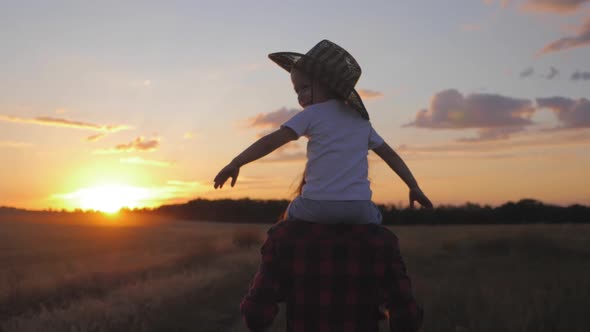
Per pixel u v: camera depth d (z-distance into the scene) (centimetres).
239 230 4519
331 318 240
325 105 254
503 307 1115
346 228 247
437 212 8750
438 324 1023
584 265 2641
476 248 4003
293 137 245
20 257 3334
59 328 1035
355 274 242
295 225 248
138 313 1161
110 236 5988
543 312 1044
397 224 8569
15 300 1542
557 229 5628
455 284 1580
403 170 273
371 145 265
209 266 2559
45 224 8719
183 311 1238
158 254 3400
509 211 9206
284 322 1062
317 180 248
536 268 2431
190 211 12975
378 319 249
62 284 1794
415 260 3102
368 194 251
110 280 1948
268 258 246
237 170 228
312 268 242
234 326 1123
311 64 251
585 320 1013
